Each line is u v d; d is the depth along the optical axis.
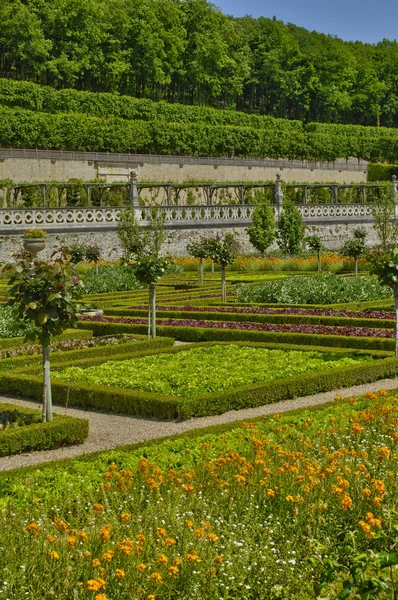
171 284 33.50
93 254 35.22
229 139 85.56
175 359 16.19
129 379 13.98
